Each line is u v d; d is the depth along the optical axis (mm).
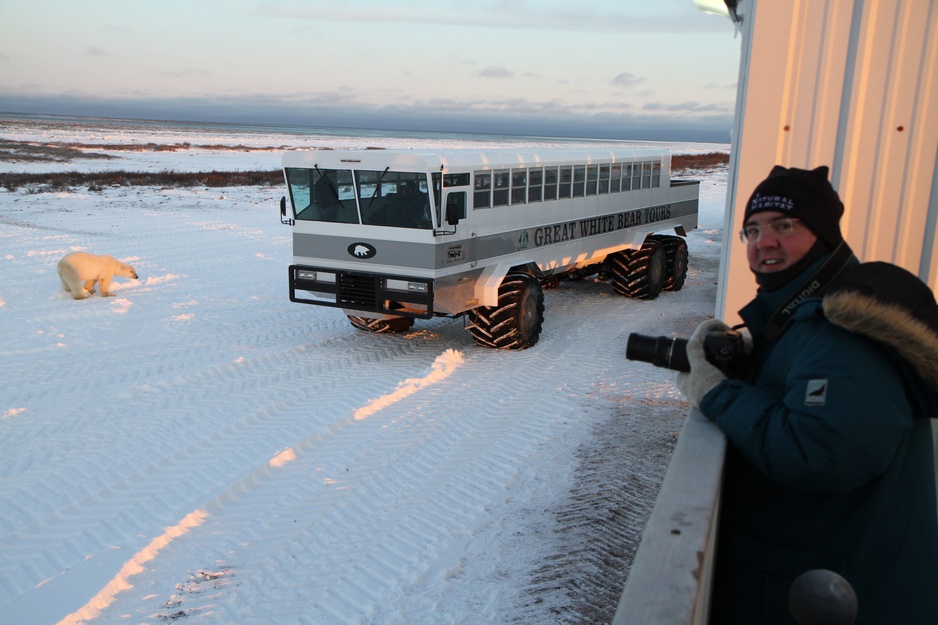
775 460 1725
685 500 1759
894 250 3307
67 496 5770
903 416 1645
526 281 10148
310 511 5656
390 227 9117
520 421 7496
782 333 1963
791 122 3342
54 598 4492
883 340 1631
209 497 5746
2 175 31750
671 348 2131
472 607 4523
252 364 9219
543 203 10922
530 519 5578
